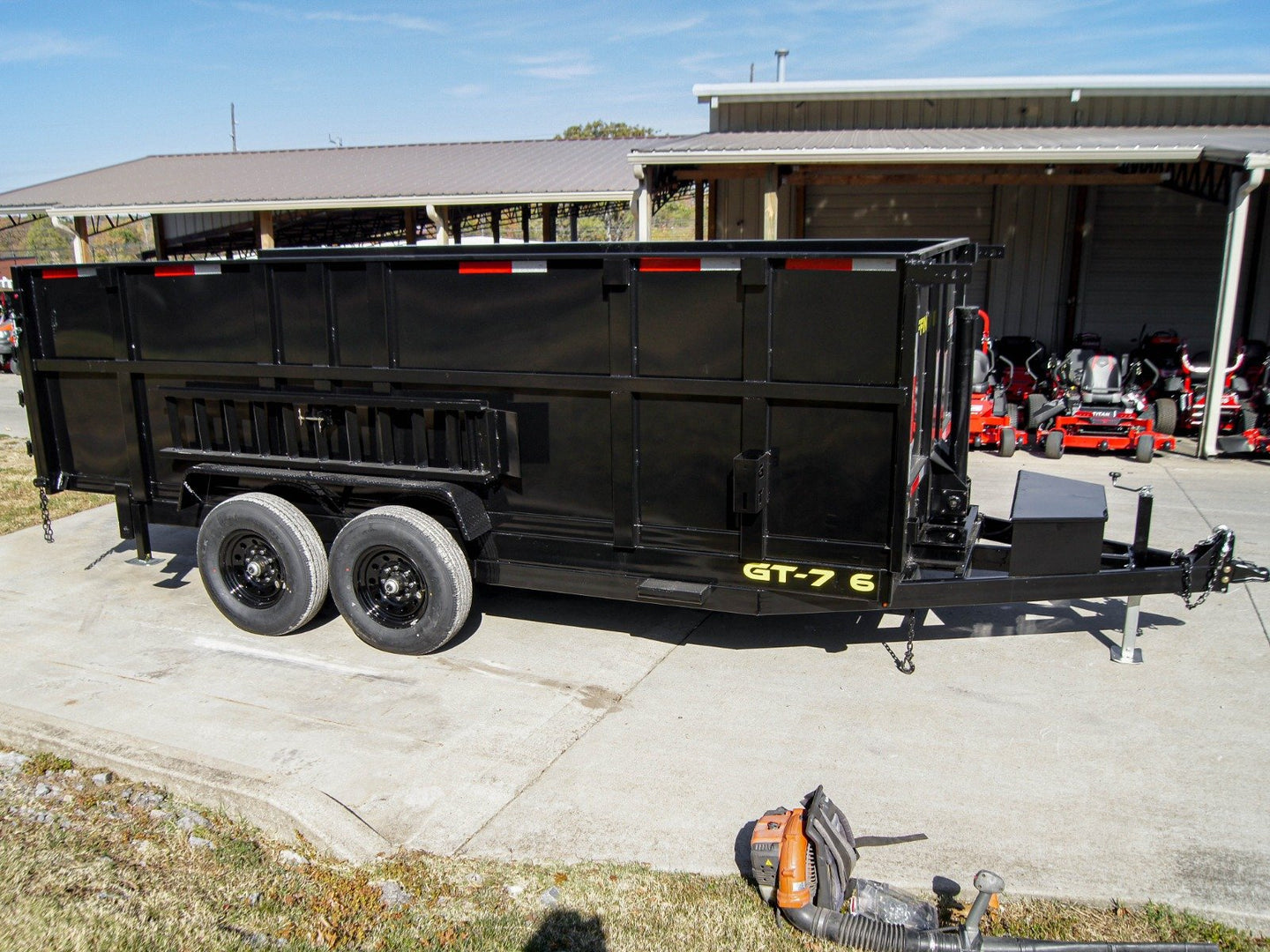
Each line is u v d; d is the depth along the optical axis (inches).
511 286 179.9
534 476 188.7
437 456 195.6
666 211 1889.8
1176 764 155.8
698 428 172.6
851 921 115.9
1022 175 451.5
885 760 158.9
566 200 542.6
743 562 175.2
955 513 189.5
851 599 169.0
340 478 201.6
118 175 783.7
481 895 126.3
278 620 209.6
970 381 192.5
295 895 126.9
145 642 211.8
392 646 201.5
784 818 126.0
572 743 165.6
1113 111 507.2
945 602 174.4
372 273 190.4
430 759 160.4
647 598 182.2
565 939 118.2
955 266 148.0
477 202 554.6
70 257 1524.4
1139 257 520.7
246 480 215.2
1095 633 211.3
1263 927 118.7
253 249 908.0
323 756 161.2
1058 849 134.3
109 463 230.8
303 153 809.5
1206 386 425.1
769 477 168.7
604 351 175.5
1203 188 458.9
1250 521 292.7
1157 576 179.8
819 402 162.1
